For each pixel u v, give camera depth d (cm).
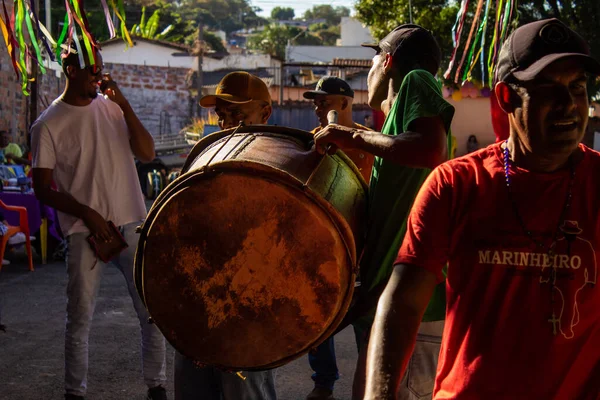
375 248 296
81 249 442
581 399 192
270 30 9112
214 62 3675
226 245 270
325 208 263
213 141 313
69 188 448
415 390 296
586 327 190
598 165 196
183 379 332
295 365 564
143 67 3347
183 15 10688
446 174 203
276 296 269
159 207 279
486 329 193
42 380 508
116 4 361
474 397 192
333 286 265
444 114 277
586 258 190
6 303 732
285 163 274
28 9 369
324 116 509
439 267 202
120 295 781
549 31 192
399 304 199
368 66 2598
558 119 190
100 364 543
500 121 376
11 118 1500
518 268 192
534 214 192
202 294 275
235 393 315
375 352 196
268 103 397
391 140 273
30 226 928
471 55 358
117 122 460
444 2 1870
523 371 190
